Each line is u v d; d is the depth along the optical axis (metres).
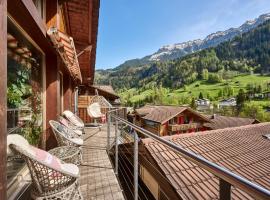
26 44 2.90
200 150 6.99
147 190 5.96
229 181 0.78
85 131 8.31
